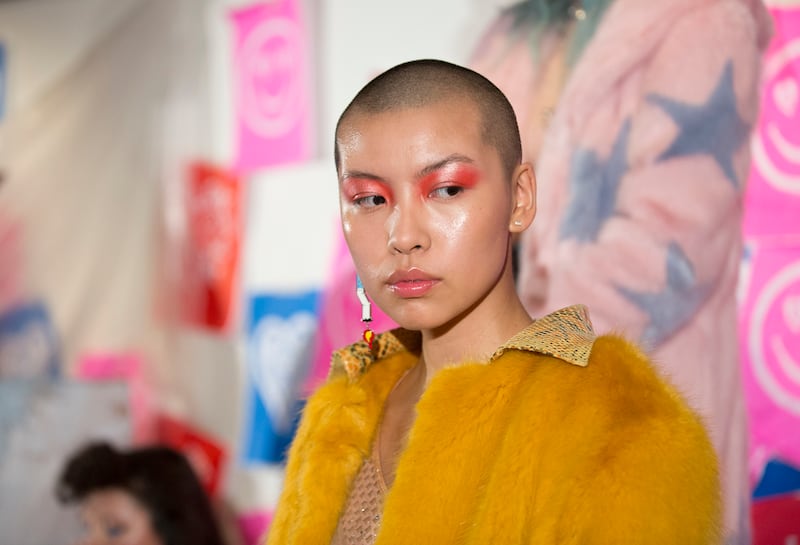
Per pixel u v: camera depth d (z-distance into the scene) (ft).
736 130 6.20
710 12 6.23
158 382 9.16
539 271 6.64
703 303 6.21
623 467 2.64
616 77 6.44
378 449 3.53
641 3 6.40
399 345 3.85
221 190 8.86
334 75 8.14
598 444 2.70
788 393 6.19
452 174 3.00
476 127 3.04
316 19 8.22
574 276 6.50
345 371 3.87
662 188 6.28
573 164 6.55
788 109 6.25
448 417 2.98
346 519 3.49
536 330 3.07
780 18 6.26
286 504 3.75
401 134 3.01
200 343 8.93
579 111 6.55
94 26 9.60
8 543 9.53
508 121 3.15
